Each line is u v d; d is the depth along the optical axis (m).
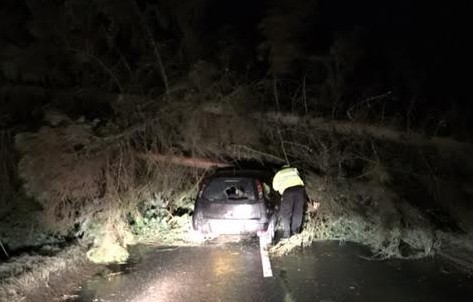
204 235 11.88
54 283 8.93
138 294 8.49
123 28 15.68
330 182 12.71
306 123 14.30
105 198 11.37
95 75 14.88
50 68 15.29
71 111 14.27
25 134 11.35
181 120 13.67
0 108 14.62
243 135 14.27
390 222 11.20
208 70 14.02
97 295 8.50
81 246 10.73
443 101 15.61
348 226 12.24
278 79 14.88
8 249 10.22
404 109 14.70
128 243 11.81
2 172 11.78
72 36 15.21
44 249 10.22
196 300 8.16
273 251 11.12
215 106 13.78
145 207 13.12
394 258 10.48
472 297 8.16
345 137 13.94
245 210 11.68
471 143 12.71
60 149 11.34
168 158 13.35
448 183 12.20
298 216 11.84
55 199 11.02
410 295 8.27
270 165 14.80
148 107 13.48
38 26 15.22
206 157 14.22
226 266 10.04
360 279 9.12
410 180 12.80
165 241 12.04
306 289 8.60
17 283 8.27
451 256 10.45
